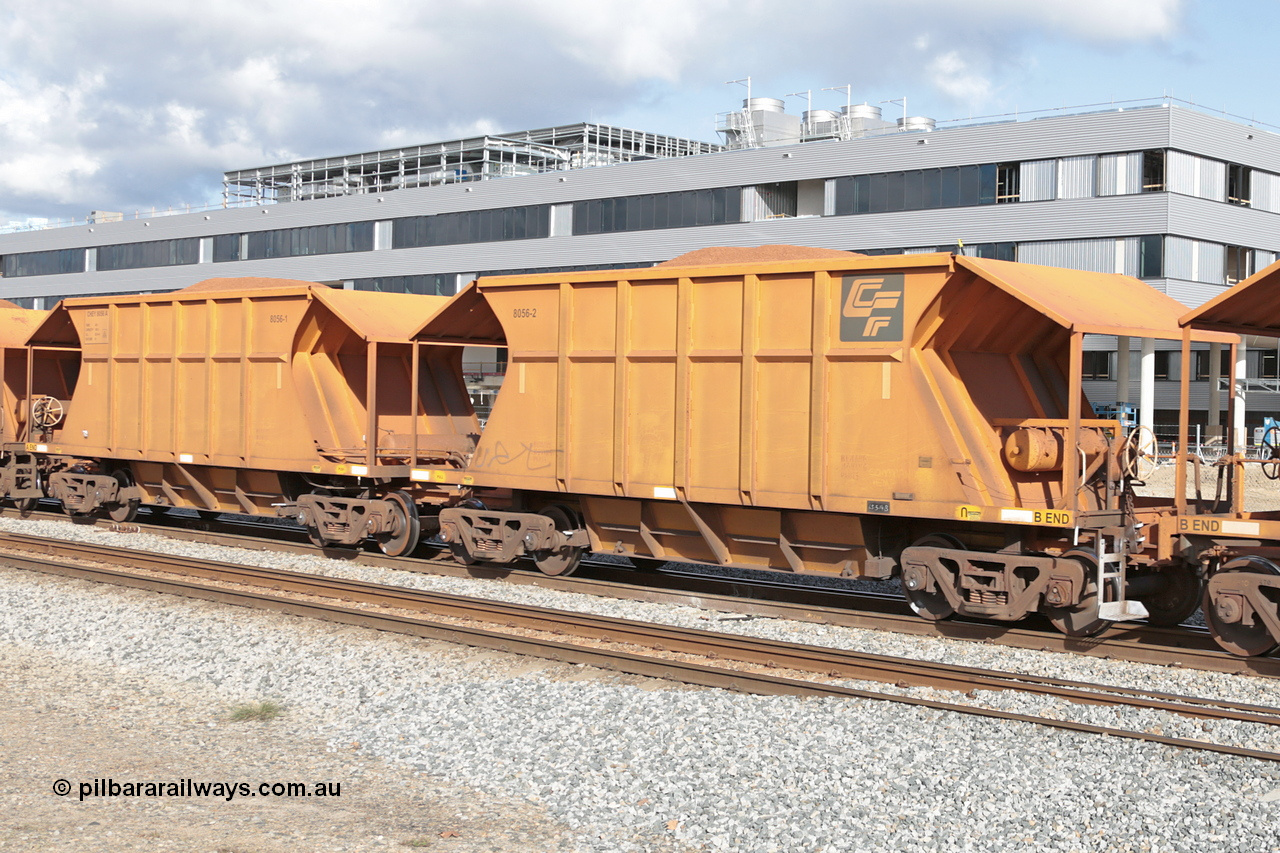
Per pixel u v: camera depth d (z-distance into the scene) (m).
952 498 10.90
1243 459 11.19
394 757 7.99
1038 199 43.47
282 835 6.48
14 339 21.59
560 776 7.46
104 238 74.69
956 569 11.34
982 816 6.60
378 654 10.62
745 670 9.98
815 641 11.23
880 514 11.53
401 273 60.81
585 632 11.23
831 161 47.84
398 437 16.78
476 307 15.20
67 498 19.73
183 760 7.89
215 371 17.61
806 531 12.41
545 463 13.85
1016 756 7.56
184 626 11.76
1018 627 11.44
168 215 71.31
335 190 73.31
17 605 12.80
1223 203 43.34
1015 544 10.98
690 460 12.61
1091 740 7.82
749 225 49.84
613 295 13.24
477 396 49.03
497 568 14.77
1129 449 10.95
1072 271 11.99
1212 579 10.09
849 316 11.45
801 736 8.05
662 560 14.73
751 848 6.32
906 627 11.57
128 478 19.52
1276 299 10.20
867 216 47.06
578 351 13.52
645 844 6.43
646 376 12.97
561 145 68.38
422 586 14.20
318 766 7.82
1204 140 42.09
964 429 11.00
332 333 16.56
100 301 19.27
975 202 44.75
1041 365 12.15
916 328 11.05
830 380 11.61
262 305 16.97
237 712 9.01
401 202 60.66
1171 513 11.40
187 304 18.03
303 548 16.72
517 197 56.59
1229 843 6.14
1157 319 11.49
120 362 19.03
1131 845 6.19
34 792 7.13
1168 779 7.05
